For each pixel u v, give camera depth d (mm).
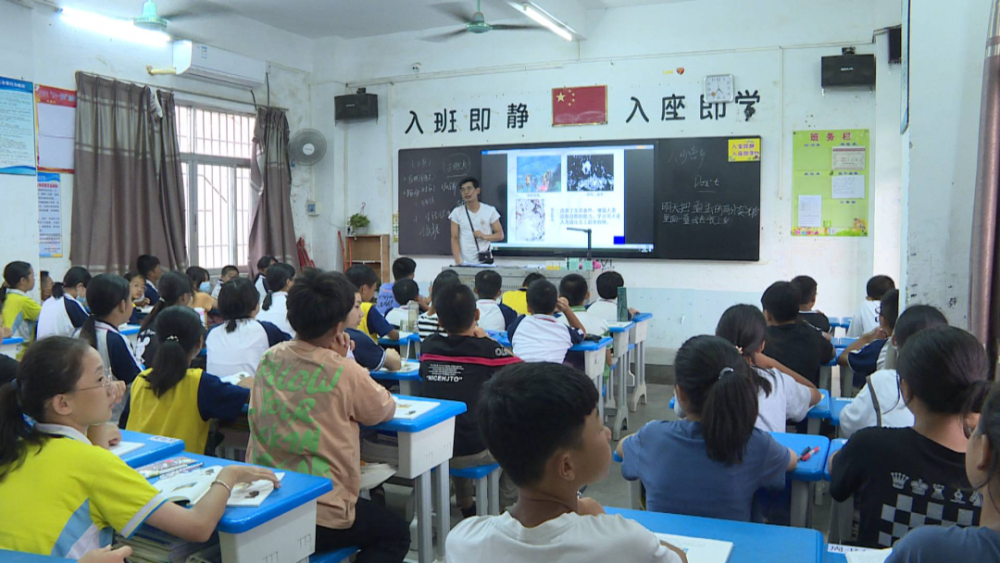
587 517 1029
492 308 4340
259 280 6566
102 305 3076
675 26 6727
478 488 2791
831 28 6242
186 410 2453
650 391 5820
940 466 1559
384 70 7883
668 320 6934
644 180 6867
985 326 2988
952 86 3105
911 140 3160
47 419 1546
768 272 6570
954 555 990
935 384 1542
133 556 1679
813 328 3197
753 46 6484
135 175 6336
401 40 7785
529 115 7289
